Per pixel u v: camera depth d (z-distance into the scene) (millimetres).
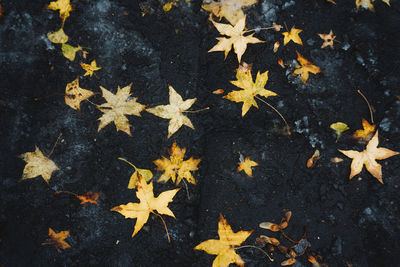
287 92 1296
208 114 1285
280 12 1330
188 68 1307
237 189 1251
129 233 1237
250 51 1313
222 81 1299
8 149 1266
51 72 1301
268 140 1273
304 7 1332
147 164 1264
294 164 1264
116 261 1227
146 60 1311
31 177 1250
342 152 1264
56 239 1230
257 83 1283
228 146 1270
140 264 1225
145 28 1325
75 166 1263
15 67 1299
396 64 1306
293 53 1313
